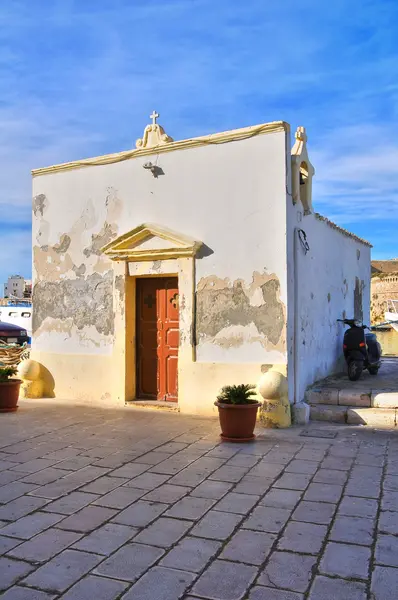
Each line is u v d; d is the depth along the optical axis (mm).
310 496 4766
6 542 3889
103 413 8516
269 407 7465
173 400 8984
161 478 5293
